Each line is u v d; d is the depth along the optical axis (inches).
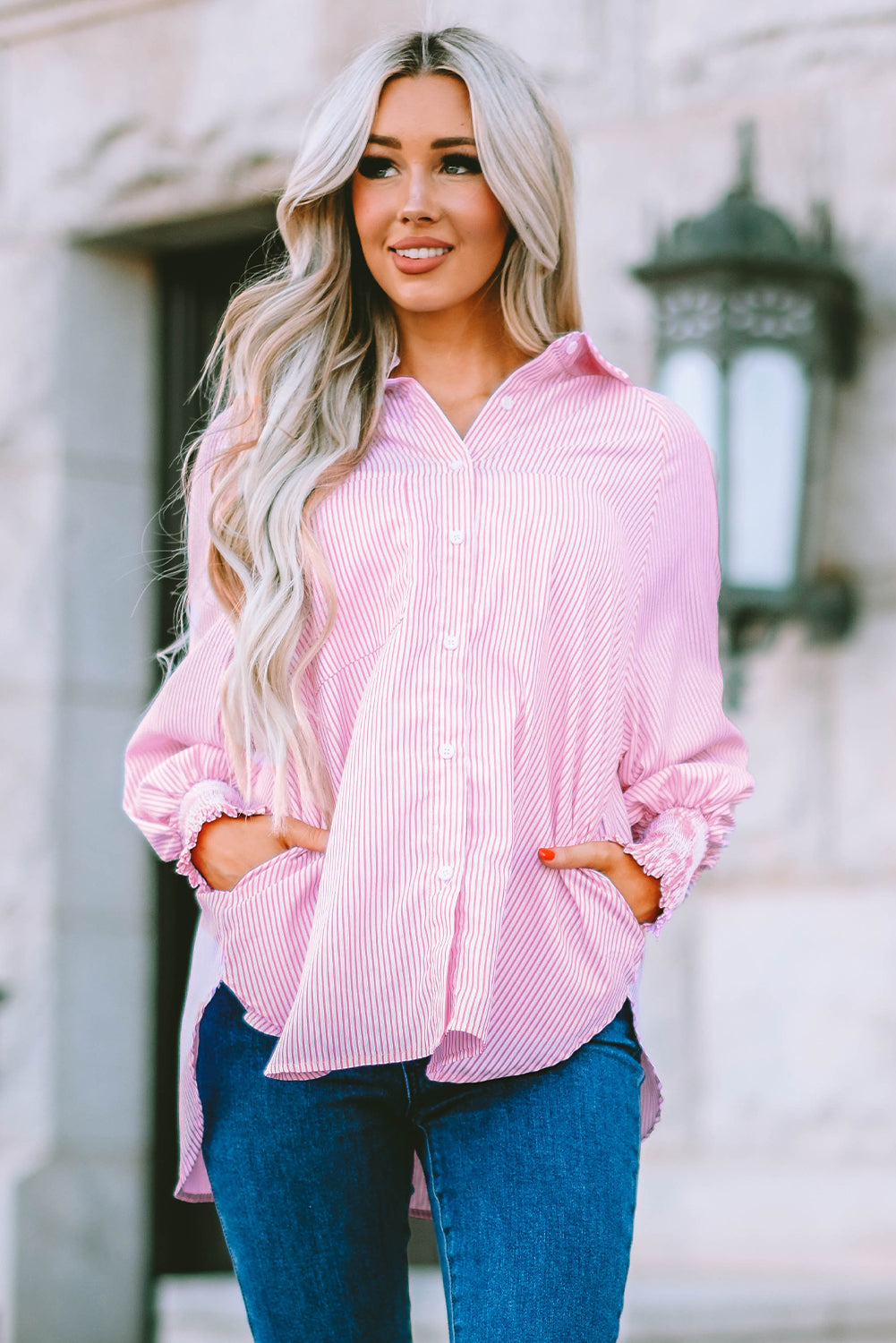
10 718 251.6
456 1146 106.6
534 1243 102.8
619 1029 111.8
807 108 206.7
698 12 212.5
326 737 110.7
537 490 109.5
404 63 113.8
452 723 105.9
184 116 244.8
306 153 115.1
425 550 108.5
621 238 215.0
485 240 114.7
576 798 109.2
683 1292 193.6
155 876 255.9
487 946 103.3
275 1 238.7
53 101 254.8
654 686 113.9
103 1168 248.4
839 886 202.5
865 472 203.6
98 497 255.3
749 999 205.2
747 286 198.7
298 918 108.7
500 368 120.1
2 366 255.8
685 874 110.6
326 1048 105.2
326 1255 108.4
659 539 114.3
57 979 246.8
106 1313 246.1
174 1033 253.8
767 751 205.2
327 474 111.8
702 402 198.2
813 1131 202.2
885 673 201.9
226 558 113.4
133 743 119.8
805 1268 200.7
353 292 119.3
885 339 202.8
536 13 221.8
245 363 118.0
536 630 107.3
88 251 256.1
